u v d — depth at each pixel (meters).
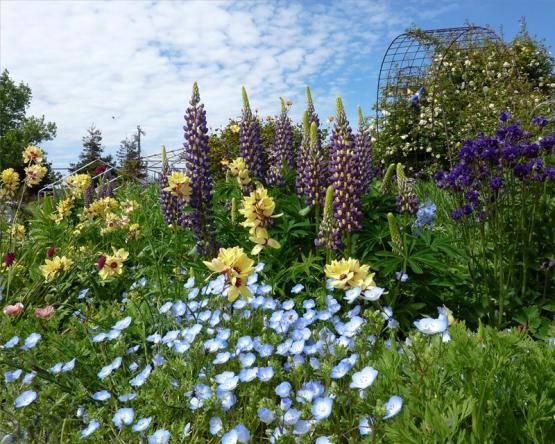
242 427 2.03
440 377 2.02
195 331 2.82
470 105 13.02
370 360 2.32
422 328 2.04
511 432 1.86
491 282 4.16
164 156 6.09
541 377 2.02
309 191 4.39
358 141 5.96
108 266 4.22
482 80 13.78
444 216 6.59
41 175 6.29
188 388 2.45
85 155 51.69
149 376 2.56
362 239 4.18
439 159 14.10
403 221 4.30
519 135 4.12
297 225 4.28
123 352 2.75
